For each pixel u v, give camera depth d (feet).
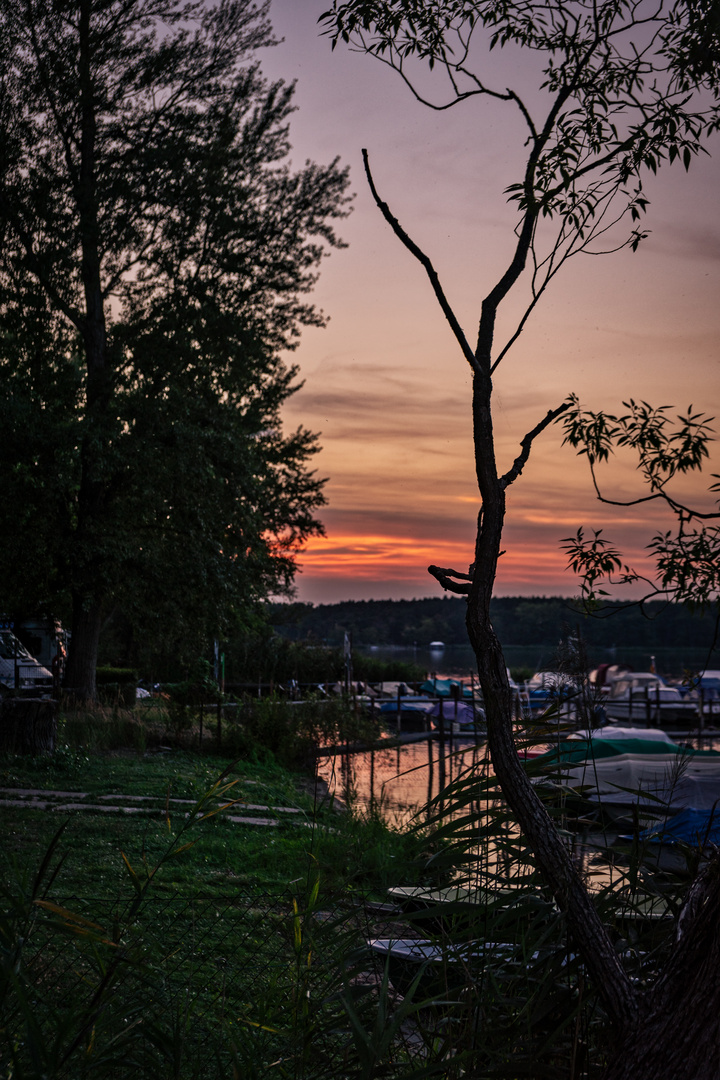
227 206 77.61
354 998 9.56
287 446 108.78
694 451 16.19
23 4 71.10
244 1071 9.58
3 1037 8.80
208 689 65.21
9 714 49.06
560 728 11.65
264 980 13.55
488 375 10.35
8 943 8.55
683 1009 7.63
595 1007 9.63
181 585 76.33
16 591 79.87
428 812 11.64
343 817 34.58
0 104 72.69
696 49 12.25
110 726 62.23
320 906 11.51
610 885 10.65
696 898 8.34
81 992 11.07
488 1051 9.07
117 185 72.59
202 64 76.23
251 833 33.37
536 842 9.11
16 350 76.28
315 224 80.69
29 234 73.05
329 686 111.04
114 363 77.00
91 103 73.92
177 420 75.46
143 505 78.23
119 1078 9.82
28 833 30.32
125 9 74.02
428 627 526.57
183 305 75.82
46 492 70.74
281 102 78.38
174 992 12.14
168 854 9.79
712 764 42.65
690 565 14.34
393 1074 9.46
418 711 105.19
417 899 11.39
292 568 109.81
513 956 10.15
